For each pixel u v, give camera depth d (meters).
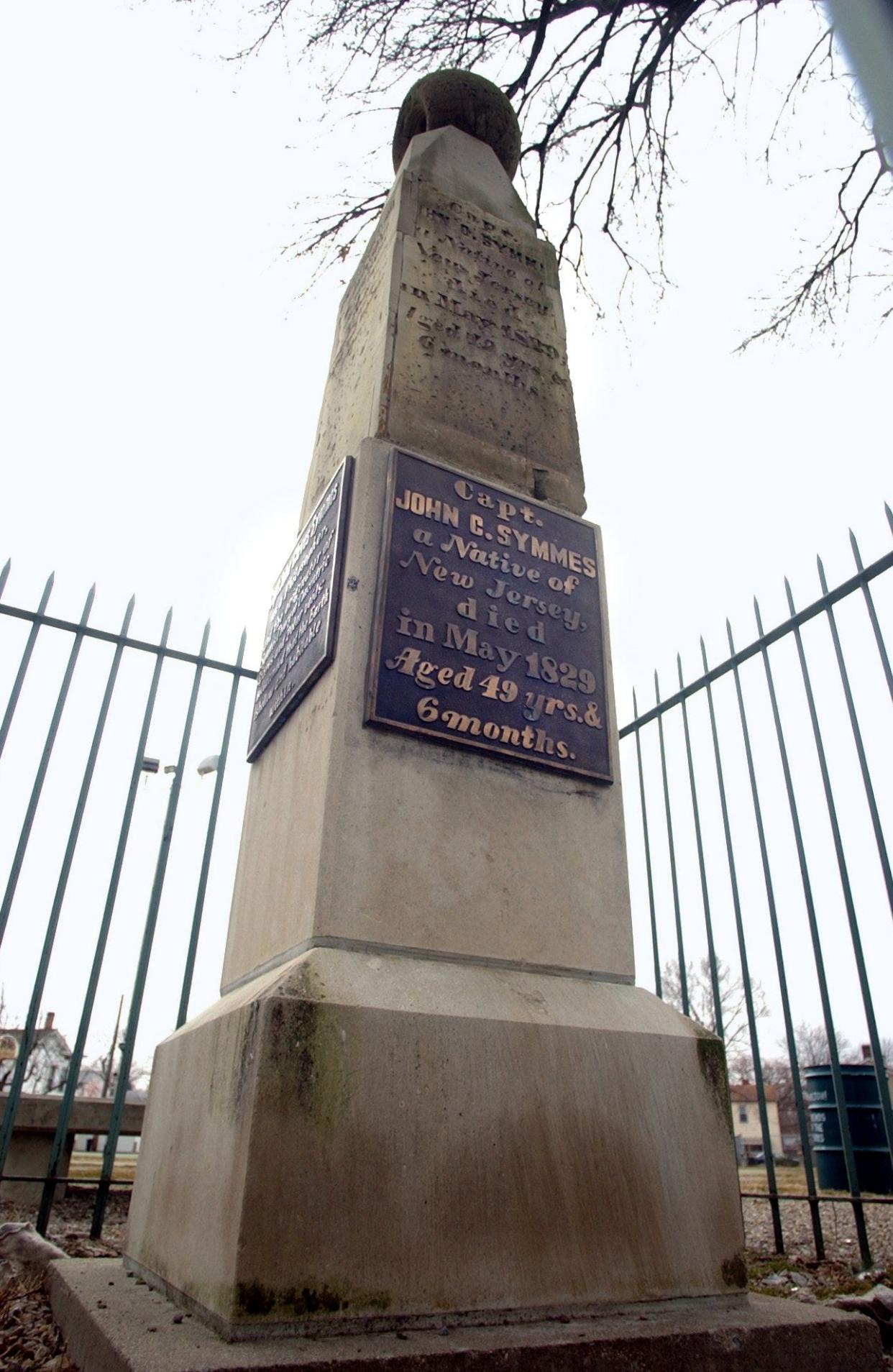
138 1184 2.41
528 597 2.76
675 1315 1.84
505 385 3.31
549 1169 1.87
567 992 2.21
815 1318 1.86
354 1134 1.70
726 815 4.18
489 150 4.21
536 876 2.38
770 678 4.04
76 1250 3.16
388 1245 1.64
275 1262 1.54
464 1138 1.80
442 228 3.57
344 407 3.42
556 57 6.15
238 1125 1.68
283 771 2.64
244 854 2.89
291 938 2.16
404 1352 1.45
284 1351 1.42
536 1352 1.53
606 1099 2.01
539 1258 1.78
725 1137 2.13
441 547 2.67
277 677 2.94
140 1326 1.61
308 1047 1.73
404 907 2.14
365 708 2.32
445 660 2.49
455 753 2.42
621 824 2.63
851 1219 5.56
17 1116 5.58
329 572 2.61
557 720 2.62
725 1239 2.01
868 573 3.64
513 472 3.11
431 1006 1.92
